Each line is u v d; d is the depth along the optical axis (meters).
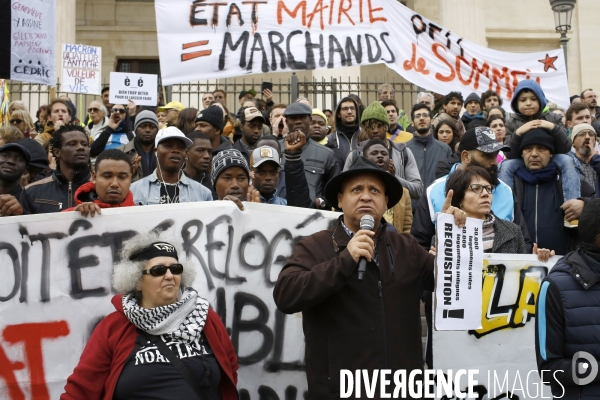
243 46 10.40
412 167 7.61
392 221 6.98
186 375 4.00
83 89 11.34
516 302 5.36
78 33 21.62
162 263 4.10
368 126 7.55
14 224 4.87
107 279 4.93
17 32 7.86
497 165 6.59
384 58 10.87
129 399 3.96
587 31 18.72
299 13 10.59
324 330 4.07
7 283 4.82
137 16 21.88
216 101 10.16
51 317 4.85
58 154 6.12
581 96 12.76
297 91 13.09
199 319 4.13
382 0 10.92
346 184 4.22
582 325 4.27
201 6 10.33
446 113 10.95
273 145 7.40
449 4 16.08
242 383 5.09
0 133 7.63
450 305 4.19
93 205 4.97
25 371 4.78
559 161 6.28
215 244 5.09
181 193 6.09
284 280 4.03
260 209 5.25
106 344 4.05
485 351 5.31
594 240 4.35
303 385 5.15
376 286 4.07
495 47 19.05
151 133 7.87
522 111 7.92
